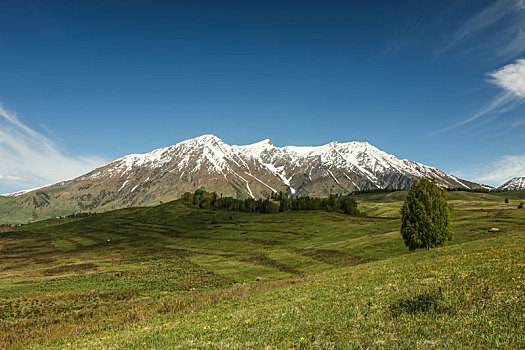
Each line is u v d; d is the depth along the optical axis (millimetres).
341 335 13867
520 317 12570
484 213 112438
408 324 13805
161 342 17328
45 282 67688
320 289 26750
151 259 104125
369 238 88875
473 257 27812
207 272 74625
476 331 12055
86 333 25281
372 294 20609
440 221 58219
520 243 32656
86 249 147875
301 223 163625
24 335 28609
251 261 86938
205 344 15383
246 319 19531
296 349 13125
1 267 104500
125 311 33562
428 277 22594
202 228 189000
